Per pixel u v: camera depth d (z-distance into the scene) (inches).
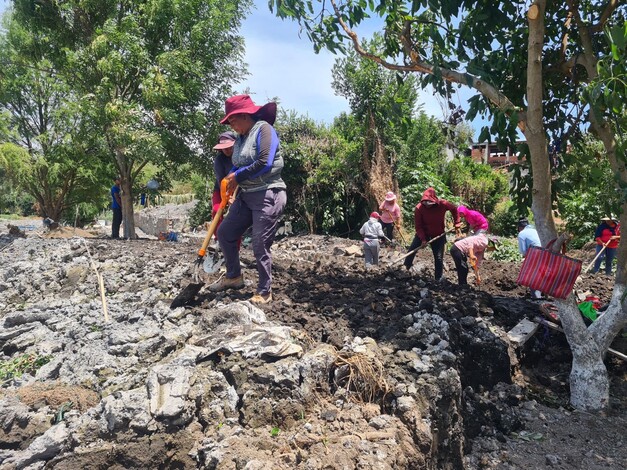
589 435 169.0
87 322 178.9
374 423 125.0
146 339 152.6
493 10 203.9
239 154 173.9
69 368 143.8
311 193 632.4
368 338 156.8
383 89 598.9
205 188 941.2
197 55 561.3
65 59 585.9
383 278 256.5
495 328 206.1
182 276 224.4
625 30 142.0
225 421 122.9
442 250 287.1
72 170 748.0
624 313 184.9
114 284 227.9
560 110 229.5
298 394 129.2
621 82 151.0
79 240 363.6
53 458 109.7
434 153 776.3
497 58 205.6
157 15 533.0
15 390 132.0
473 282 317.1
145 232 1214.3
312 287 217.8
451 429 143.1
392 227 495.5
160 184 662.5
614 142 183.6
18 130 756.6
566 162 197.5
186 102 568.1
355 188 620.4
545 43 220.4
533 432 170.6
